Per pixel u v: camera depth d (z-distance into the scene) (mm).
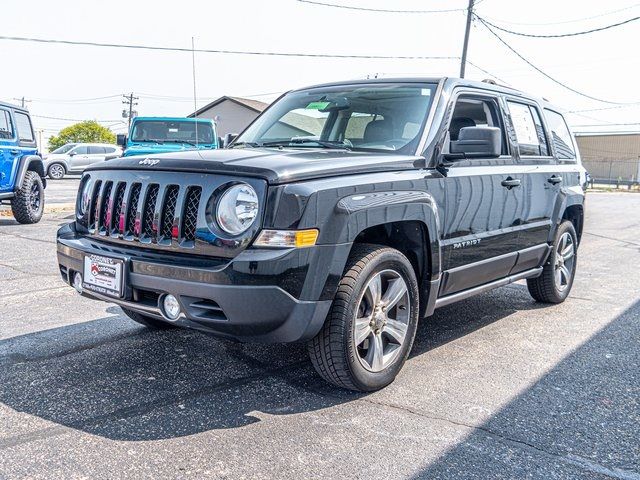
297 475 2580
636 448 2908
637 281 7160
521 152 4902
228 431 2969
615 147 60188
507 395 3512
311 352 3338
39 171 12000
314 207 3010
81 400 3283
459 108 4402
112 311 5113
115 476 2529
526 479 2605
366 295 3383
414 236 3693
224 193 3043
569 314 5441
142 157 3482
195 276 2979
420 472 2635
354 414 3199
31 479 2486
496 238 4410
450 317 5246
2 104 10625
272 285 2922
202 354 4070
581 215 6004
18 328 4586
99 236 3547
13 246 8555
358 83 4621
